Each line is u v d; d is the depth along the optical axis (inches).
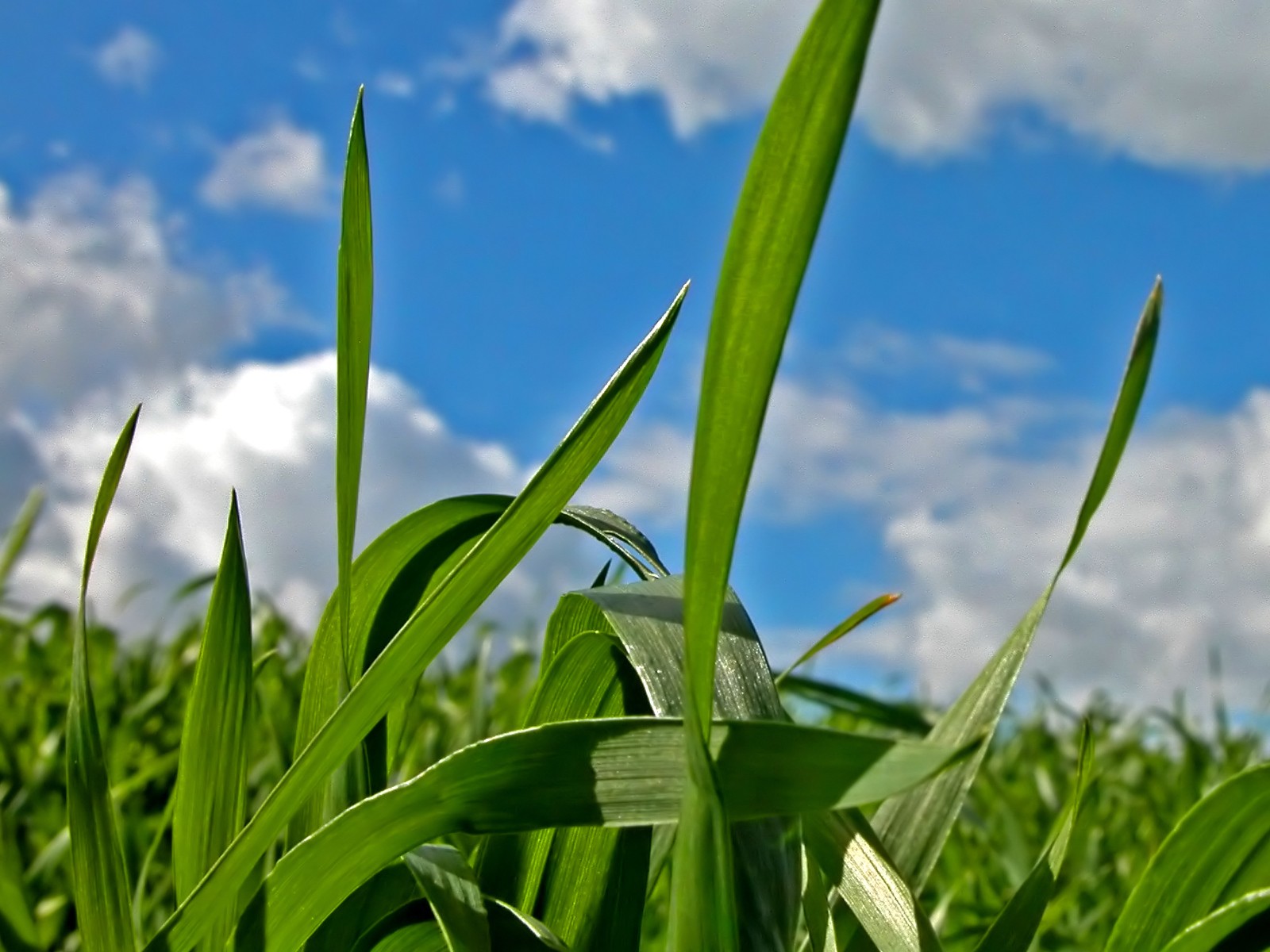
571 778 11.6
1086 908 29.9
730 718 11.8
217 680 13.9
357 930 14.6
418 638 12.4
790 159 8.8
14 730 36.5
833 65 8.6
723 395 9.4
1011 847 28.8
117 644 55.0
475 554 12.1
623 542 14.8
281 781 12.4
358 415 12.5
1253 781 12.8
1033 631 12.8
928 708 47.2
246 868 12.5
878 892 12.3
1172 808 41.4
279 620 55.2
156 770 27.0
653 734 11.6
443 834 12.0
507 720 38.5
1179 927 13.3
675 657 12.5
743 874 11.9
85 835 13.6
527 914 15.0
